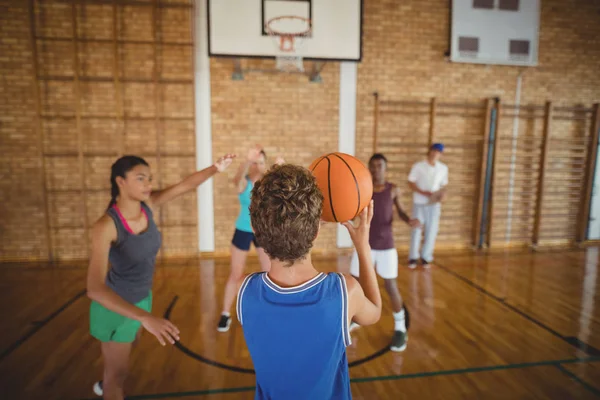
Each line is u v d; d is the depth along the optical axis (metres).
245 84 5.02
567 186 5.88
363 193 1.19
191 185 1.85
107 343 1.54
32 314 3.26
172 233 5.12
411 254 4.75
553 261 5.03
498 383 2.30
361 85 5.23
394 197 2.91
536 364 2.52
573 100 5.75
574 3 5.57
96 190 4.94
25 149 4.77
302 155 5.23
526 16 5.38
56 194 4.87
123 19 4.76
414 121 5.41
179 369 2.41
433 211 4.72
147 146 4.99
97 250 1.39
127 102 4.89
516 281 4.22
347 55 4.60
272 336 0.85
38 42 4.65
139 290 1.61
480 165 5.59
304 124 5.18
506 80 5.55
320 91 5.16
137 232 1.57
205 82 4.96
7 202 4.80
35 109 4.71
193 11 4.84
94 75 4.80
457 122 5.51
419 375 2.37
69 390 2.19
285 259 0.86
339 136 5.27
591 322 3.19
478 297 3.73
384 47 5.23
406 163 5.47
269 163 5.18
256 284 0.89
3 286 3.97
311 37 4.54
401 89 5.33
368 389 2.22
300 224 0.82
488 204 5.66
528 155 5.70
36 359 2.54
